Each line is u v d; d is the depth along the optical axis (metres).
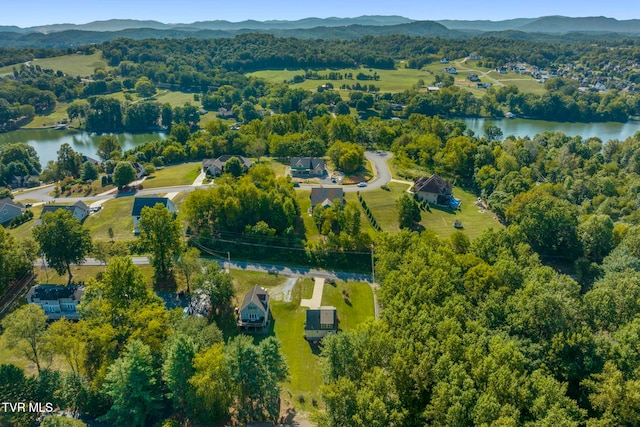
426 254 78.19
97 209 120.75
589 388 53.09
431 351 53.66
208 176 144.25
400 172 149.62
